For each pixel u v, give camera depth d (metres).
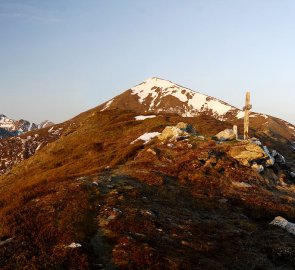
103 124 75.25
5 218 19.03
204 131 66.81
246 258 18.06
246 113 43.53
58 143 69.56
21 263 14.32
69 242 16.11
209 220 22.83
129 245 16.39
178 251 16.81
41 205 20.95
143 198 24.02
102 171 32.94
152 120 67.19
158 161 35.44
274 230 23.34
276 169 39.06
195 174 31.95
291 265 18.59
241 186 31.50
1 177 70.12
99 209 20.92
